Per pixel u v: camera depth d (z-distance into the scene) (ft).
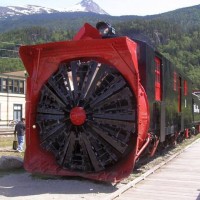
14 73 207.10
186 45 495.41
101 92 31.01
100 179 30.42
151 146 40.75
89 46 31.35
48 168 32.01
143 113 32.14
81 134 30.83
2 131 122.11
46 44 31.99
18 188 29.68
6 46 344.28
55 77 32.27
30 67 33.30
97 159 30.86
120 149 30.66
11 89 196.54
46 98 32.35
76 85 31.30
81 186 30.27
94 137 30.73
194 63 450.71
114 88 30.86
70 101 31.27
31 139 32.45
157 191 30.89
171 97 51.88
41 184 31.04
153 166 44.80
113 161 31.09
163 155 57.88
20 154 56.75
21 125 62.90
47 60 32.71
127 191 30.55
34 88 32.78
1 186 30.45
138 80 30.35
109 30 35.65
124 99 30.91
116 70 31.17
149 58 36.81
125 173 30.25
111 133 30.73
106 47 30.96
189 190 31.58
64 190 29.04
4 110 192.34
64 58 32.22
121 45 30.35
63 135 31.55
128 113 30.89
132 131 30.78
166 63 47.57
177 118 59.31
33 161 32.35
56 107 31.73
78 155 31.55
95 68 31.19
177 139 70.74
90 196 27.32
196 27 589.73
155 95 40.27
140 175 37.63
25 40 458.50
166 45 492.54
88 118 30.78
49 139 32.01
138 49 35.58
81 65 31.68
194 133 105.81
